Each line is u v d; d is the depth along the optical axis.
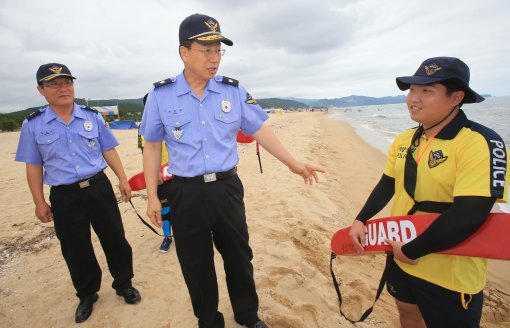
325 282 3.19
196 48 1.81
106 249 2.79
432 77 1.50
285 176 7.32
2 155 12.35
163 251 3.78
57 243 4.23
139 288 3.10
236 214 2.08
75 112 2.59
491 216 1.51
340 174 8.43
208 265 2.13
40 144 2.47
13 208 5.71
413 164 1.71
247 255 2.24
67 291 3.13
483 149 1.41
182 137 1.95
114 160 2.95
